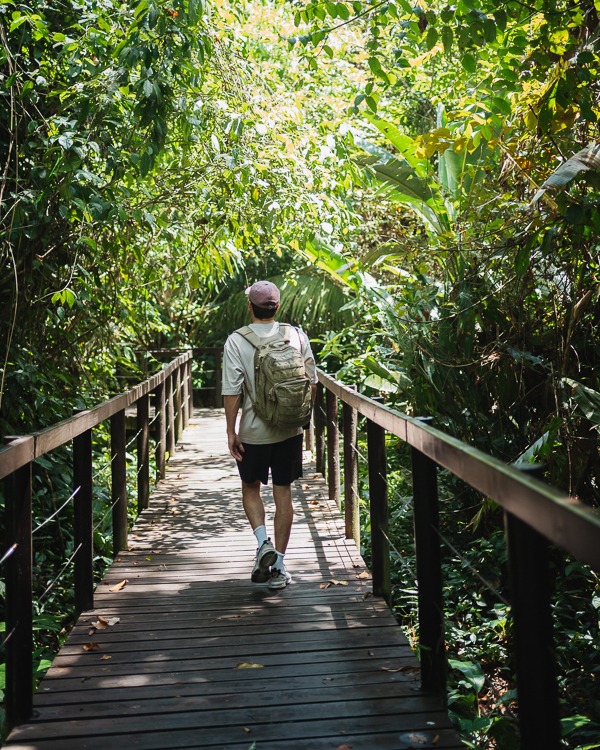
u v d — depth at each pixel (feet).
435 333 23.99
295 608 15.24
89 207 18.69
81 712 11.06
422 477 11.27
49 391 24.36
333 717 10.73
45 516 22.97
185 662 12.76
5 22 20.08
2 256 20.34
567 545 5.49
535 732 6.70
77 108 19.90
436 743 9.93
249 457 16.28
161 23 17.12
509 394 22.20
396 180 28.63
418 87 38.58
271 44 34.19
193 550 19.79
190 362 48.16
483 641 17.87
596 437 19.71
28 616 10.96
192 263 28.27
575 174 15.11
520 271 17.74
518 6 17.76
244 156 21.34
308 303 46.01
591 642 17.11
